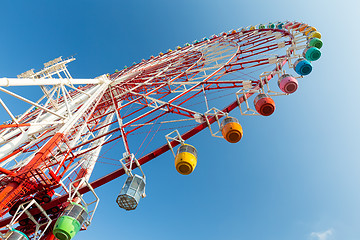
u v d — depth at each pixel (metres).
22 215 14.72
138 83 30.94
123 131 20.25
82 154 19.31
